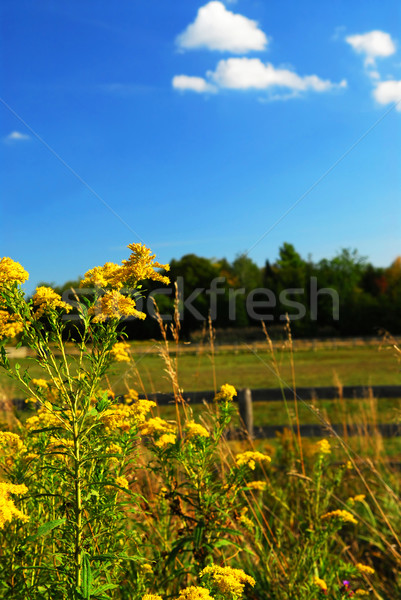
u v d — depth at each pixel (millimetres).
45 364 1532
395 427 4570
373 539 3139
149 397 3912
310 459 3859
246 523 2238
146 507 2234
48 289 1568
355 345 27438
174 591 2127
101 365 1587
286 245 42000
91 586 1434
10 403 2988
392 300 37125
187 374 14148
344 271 40781
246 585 2178
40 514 1868
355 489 3771
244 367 17219
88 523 1629
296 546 2537
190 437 2105
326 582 2307
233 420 4598
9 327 1562
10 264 1524
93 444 1617
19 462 1863
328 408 7758
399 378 13070
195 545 1948
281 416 7973
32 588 1572
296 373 15922
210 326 3932
